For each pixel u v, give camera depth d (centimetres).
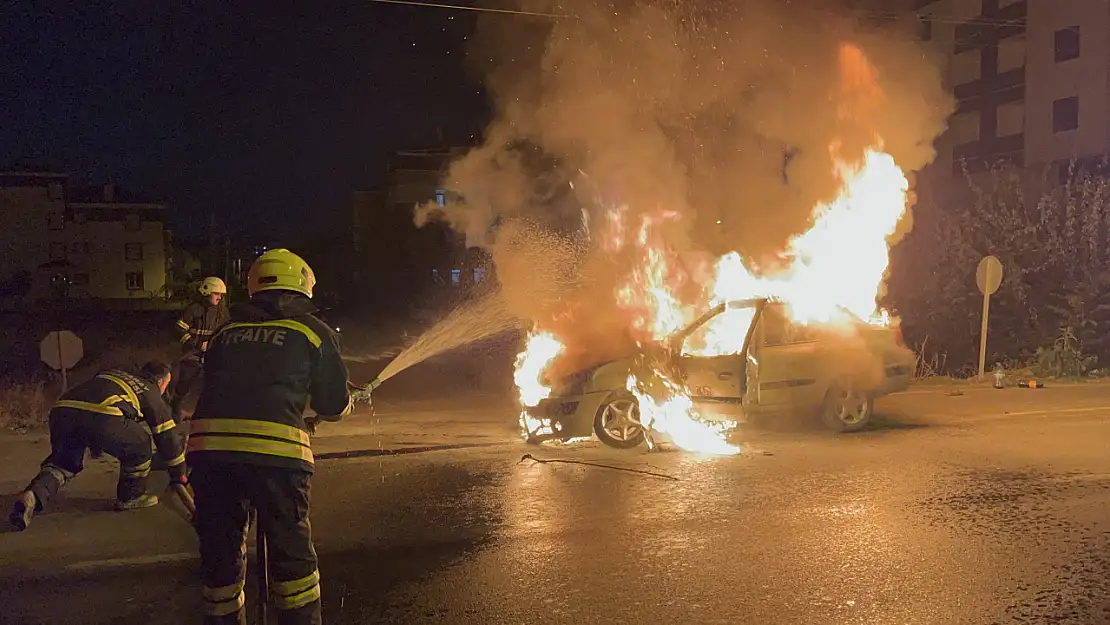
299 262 428
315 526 644
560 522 644
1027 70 3953
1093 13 3672
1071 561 548
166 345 2203
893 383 1027
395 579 532
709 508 675
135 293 5469
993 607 476
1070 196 1736
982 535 603
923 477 774
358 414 1177
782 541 593
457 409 1222
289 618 390
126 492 691
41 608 495
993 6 4109
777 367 948
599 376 905
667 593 502
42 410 1155
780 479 768
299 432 395
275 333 400
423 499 716
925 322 1816
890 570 534
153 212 5512
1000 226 1748
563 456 880
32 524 660
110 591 521
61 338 1140
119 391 666
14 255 5203
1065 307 1691
